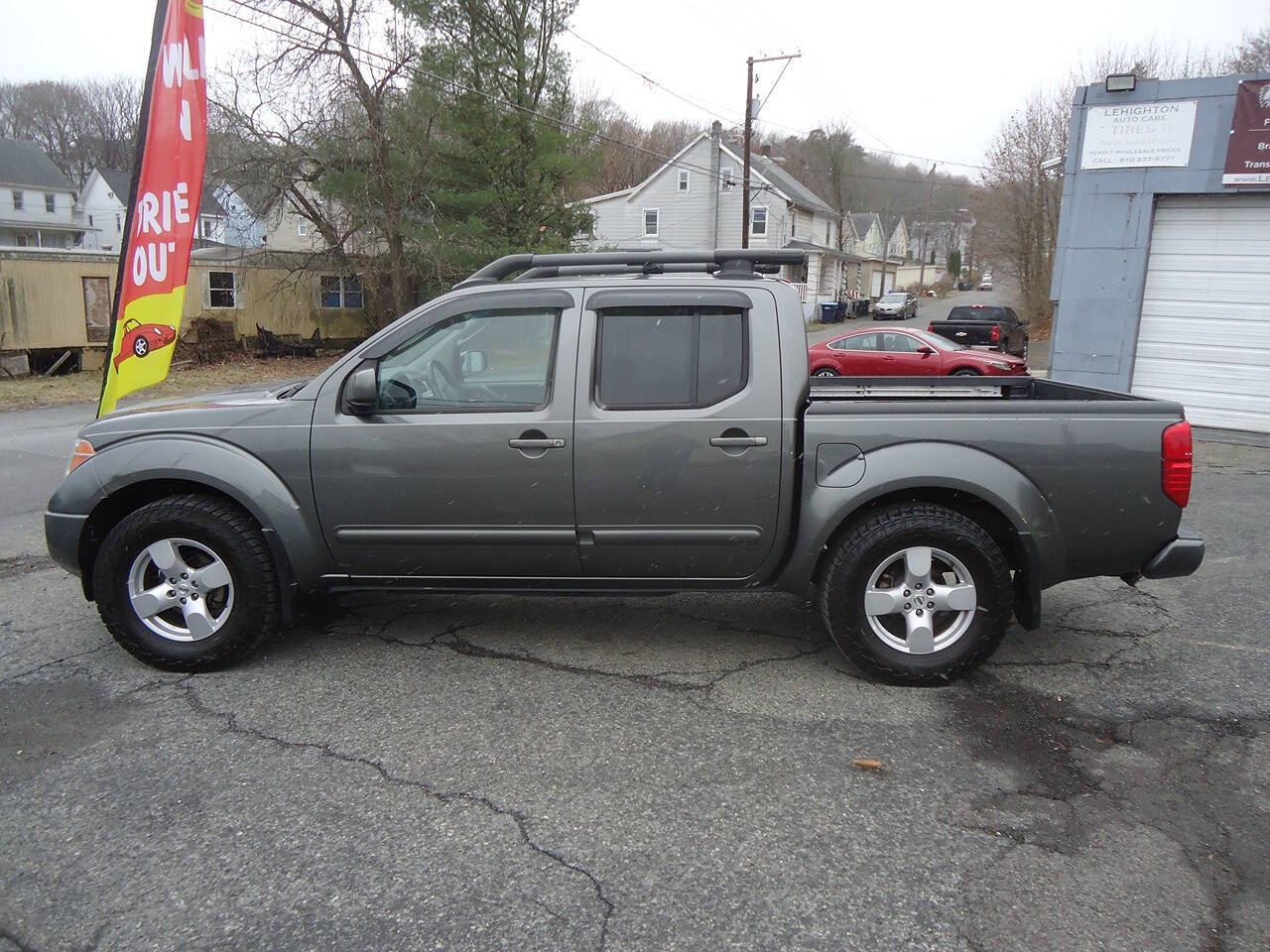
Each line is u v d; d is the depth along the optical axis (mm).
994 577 3838
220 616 4109
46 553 6199
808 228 51250
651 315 3971
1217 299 11625
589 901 2541
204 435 4047
